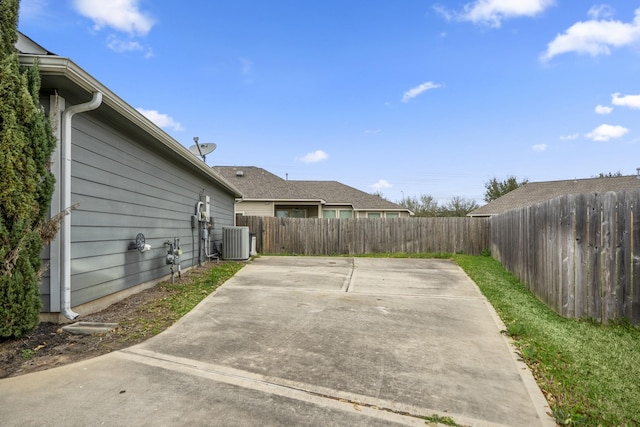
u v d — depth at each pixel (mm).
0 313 3188
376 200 21938
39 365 2961
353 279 7555
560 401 2529
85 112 4316
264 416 2271
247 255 10758
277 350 3420
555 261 4934
